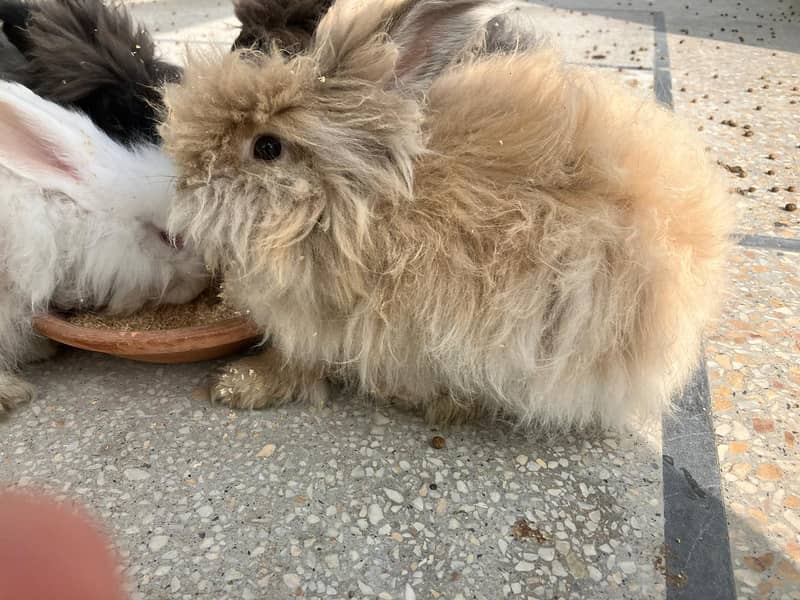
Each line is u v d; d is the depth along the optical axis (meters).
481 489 0.39
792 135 0.78
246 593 0.34
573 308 0.35
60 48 0.53
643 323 0.36
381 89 0.36
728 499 0.38
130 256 0.47
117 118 0.53
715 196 0.40
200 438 0.42
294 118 0.35
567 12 1.34
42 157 0.45
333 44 0.36
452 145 0.36
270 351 0.45
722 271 0.42
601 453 0.41
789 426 0.42
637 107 0.41
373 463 0.41
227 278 0.40
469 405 0.42
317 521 0.37
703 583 0.34
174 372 0.48
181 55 0.41
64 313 0.50
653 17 1.30
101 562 0.32
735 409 0.44
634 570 0.35
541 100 0.38
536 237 0.35
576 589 0.34
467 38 0.37
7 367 0.47
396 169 0.36
